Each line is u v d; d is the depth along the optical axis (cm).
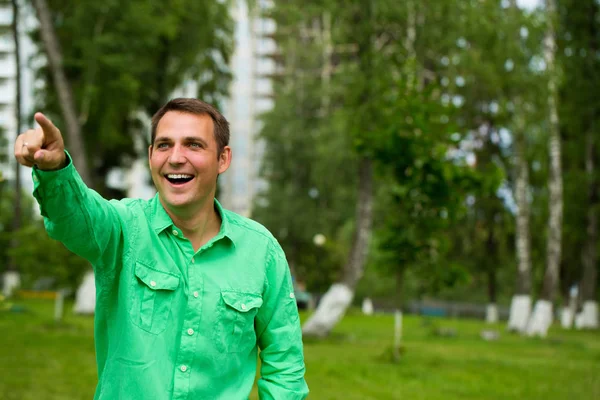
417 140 1181
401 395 835
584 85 2511
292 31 2767
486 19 1692
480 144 2486
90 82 1653
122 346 201
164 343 202
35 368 883
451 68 1722
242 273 216
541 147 2298
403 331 2162
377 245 1261
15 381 776
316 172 2755
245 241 221
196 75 2039
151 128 220
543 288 2216
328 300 1628
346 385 889
